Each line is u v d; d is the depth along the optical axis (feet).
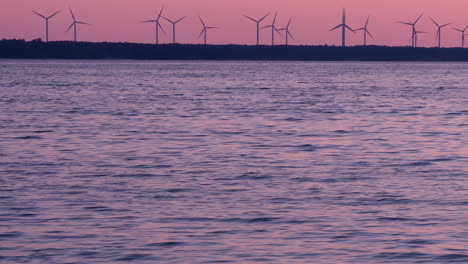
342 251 209.26
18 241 217.15
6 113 647.15
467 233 226.99
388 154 406.82
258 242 217.77
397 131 527.40
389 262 199.72
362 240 220.02
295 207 263.29
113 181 314.55
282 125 561.43
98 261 199.52
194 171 343.46
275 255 205.67
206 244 215.51
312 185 307.58
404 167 359.87
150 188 298.56
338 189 298.35
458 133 517.55
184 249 210.59
